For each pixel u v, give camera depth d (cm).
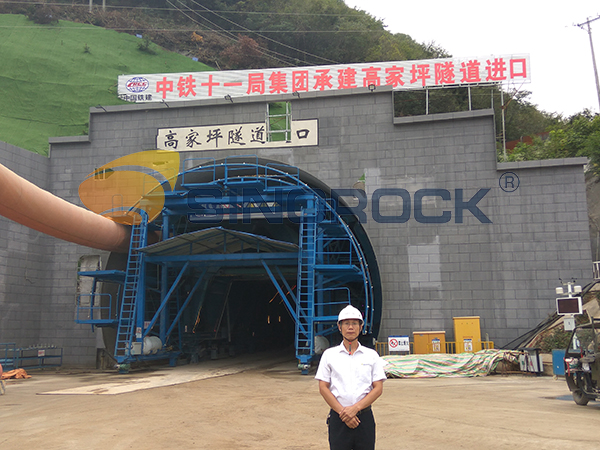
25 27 7519
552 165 2127
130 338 1994
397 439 757
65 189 2456
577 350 1172
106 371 2114
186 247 2142
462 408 1041
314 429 859
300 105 2350
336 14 8081
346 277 2298
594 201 3650
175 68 7588
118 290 2352
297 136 2331
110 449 730
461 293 2123
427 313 2131
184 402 1195
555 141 4069
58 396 1334
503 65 2597
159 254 2159
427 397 1223
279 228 2878
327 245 2467
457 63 2620
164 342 2188
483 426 836
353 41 7719
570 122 5384
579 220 2084
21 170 2331
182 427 886
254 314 3691
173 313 2525
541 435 755
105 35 7781
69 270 2405
